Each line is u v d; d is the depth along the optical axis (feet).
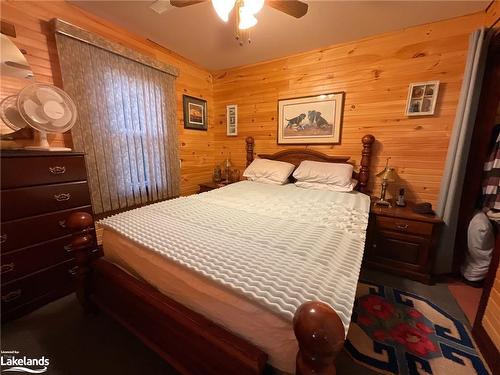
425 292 5.94
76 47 6.01
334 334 1.88
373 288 6.07
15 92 5.32
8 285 4.70
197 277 3.11
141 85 7.77
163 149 8.87
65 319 4.90
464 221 6.66
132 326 3.94
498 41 5.56
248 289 2.64
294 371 2.40
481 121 6.20
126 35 7.38
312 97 9.06
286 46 8.52
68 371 3.83
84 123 6.38
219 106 11.51
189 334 3.05
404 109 7.54
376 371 3.84
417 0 5.81
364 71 8.01
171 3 4.79
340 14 6.45
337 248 3.70
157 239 3.89
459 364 3.93
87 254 4.65
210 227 4.48
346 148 8.74
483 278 6.09
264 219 5.05
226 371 2.72
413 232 6.34
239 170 11.57
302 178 8.67
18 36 5.25
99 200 6.93
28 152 4.78
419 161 7.54
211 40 8.09
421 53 7.09
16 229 4.72
